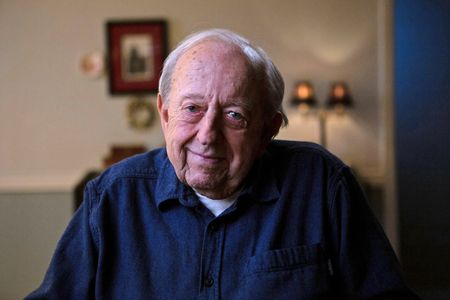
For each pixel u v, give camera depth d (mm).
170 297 1060
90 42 3883
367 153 3902
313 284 1063
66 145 3939
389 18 3525
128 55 3877
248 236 1088
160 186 1128
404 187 3250
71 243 1129
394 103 3344
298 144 1216
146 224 1117
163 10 3867
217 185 1033
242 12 3863
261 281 1051
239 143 1006
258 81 1001
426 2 3045
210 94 972
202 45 997
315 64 3877
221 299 1055
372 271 1123
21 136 3936
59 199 3320
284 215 1110
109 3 3857
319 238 1104
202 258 1071
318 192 1134
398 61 3201
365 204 1174
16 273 3326
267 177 1130
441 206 3084
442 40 3002
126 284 1083
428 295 3135
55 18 3867
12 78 3900
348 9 3844
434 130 3074
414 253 3213
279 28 3865
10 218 3316
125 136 3932
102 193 1147
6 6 3854
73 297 1091
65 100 3912
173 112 1016
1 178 3869
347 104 3701
